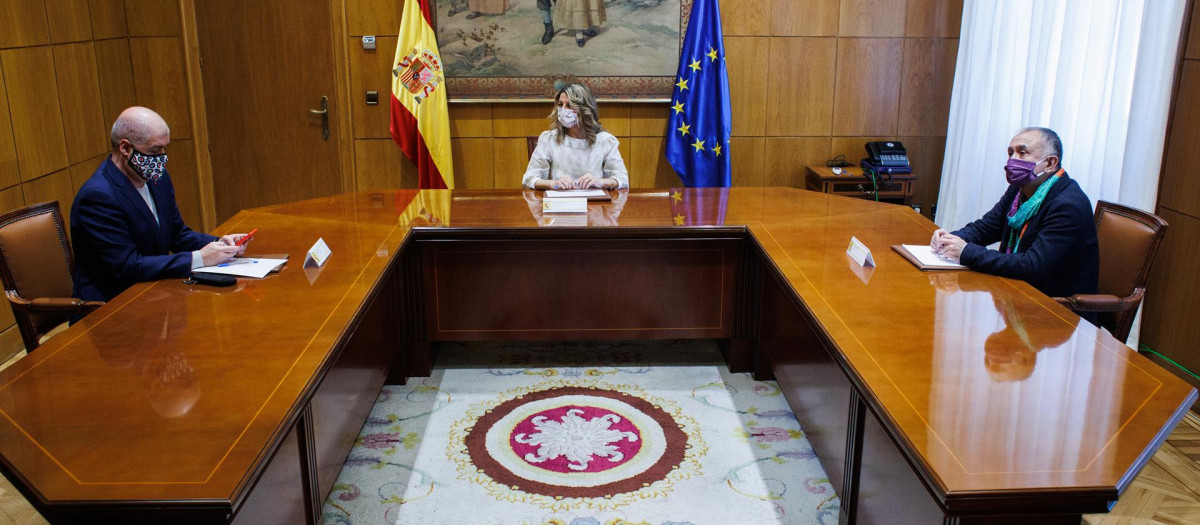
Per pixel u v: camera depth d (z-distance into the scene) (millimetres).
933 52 5812
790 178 6039
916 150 6000
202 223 5953
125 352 2307
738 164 5992
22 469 1710
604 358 4148
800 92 5867
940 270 3109
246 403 2000
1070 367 2252
